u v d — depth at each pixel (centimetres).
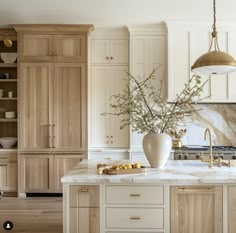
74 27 504
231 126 538
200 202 255
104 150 516
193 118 539
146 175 262
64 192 256
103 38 538
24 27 504
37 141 511
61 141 510
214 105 540
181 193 255
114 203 257
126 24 509
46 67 509
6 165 520
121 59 538
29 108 510
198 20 490
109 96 538
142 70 521
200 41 499
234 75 496
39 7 434
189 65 499
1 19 483
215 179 250
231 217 254
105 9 443
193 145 535
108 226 257
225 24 495
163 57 519
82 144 509
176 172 276
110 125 538
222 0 410
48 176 509
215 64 271
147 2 418
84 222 256
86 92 510
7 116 540
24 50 509
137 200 256
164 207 255
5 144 534
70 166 509
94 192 257
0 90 541
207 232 255
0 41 561
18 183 511
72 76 510
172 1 414
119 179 251
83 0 409
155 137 295
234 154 468
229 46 497
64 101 510
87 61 509
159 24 508
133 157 516
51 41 508
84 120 509
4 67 554
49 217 415
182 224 255
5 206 465
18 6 429
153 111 296
